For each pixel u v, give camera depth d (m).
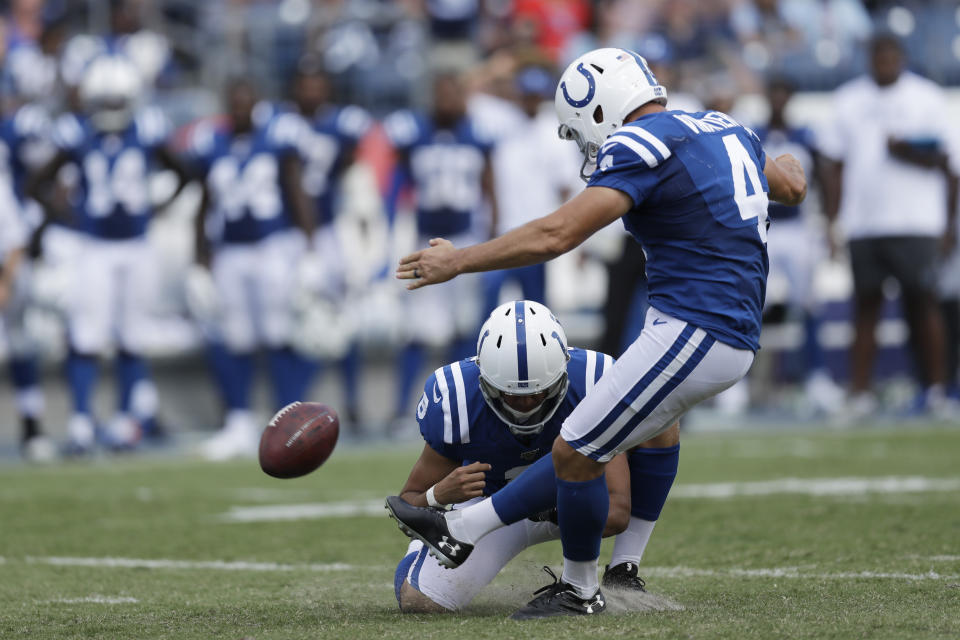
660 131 12.73
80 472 31.05
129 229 34.72
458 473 13.47
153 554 19.42
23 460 34.75
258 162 35.56
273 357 36.25
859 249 36.97
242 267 35.59
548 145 37.41
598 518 12.98
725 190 12.74
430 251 12.50
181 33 47.44
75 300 34.56
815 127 39.88
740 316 12.61
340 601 14.95
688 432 37.62
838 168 37.69
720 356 12.53
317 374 41.50
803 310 40.19
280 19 47.47
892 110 36.25
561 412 13.78
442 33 47.50
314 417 13.71
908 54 46.97
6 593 16.02
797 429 37.31
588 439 12.69
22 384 35.25
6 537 21.27
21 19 43.59
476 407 13.80
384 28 47.47
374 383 42.47
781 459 30.03
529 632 12.12
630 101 13.34
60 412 40.28
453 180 36.53
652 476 14.23
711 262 12.64
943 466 27.98
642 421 12.66
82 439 34.53
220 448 34.94
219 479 29.17
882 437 34.22
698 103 38.53
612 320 34.09
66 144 34.44
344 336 37.34
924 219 36.31
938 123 36.22
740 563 17.19
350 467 30.97
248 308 35.81
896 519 20.58
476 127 36.53
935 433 34.62
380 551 19.30
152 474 30.38
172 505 24.94
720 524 20.83
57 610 14.60
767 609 13.19
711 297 12.56
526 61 39.88
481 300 36.72
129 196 34.62
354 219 43.81
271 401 41.88
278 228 35.78
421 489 14.22
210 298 36.41
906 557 16.98
